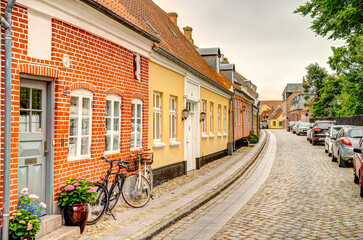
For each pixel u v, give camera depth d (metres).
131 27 8.27
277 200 9.26
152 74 10.52
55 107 5.99
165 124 11.80
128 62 8.75
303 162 18.09
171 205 8.32
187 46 18.86
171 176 12.42
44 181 5.85
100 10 6.92
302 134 45.41
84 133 6.96
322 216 7.43
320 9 15.62
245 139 30.64
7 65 4.59
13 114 5.03
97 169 7.31
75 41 6.50
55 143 5.96
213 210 8.28
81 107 6.80
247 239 5.93
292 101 97.12
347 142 15.32
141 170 9.25
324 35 16.48
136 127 9.51
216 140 19.97
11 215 4.86
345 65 29.08
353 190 10.33
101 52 7.42
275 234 6.18
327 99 43.91
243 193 10.46
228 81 26.92
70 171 6.36
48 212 5.84
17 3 5.12
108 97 7.88
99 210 6.89
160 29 13.84
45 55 5.73
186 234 6.29
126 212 7.56
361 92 27.56
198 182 11.93
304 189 10.72
